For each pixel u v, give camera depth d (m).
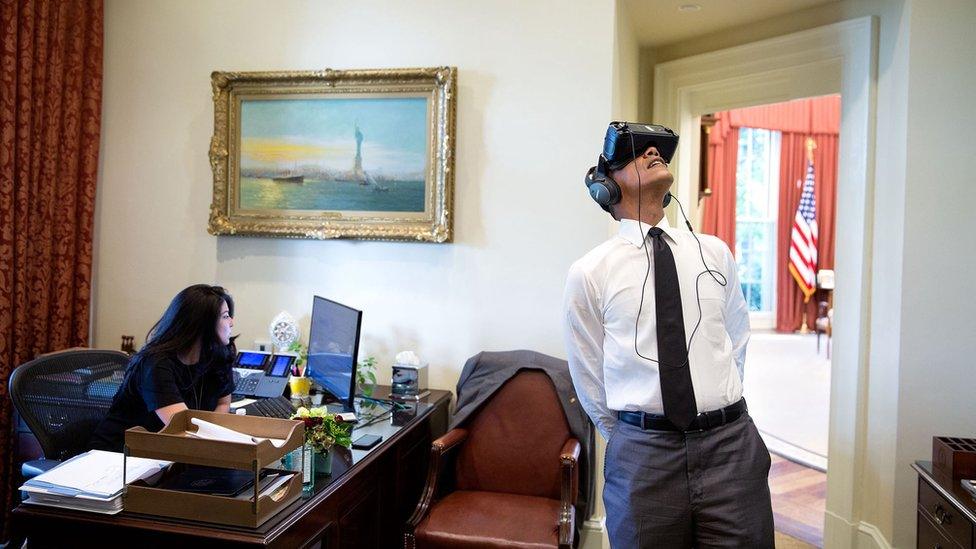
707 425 1.71
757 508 1.70
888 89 2.87
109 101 3.36
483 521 2.39
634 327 1.79
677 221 3.73
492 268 3.04
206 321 2.23
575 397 2.69
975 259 2.69
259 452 1.59
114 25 3.34
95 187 3.31
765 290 9.43
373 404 2.80
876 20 2.93
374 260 3.15
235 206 3.22
